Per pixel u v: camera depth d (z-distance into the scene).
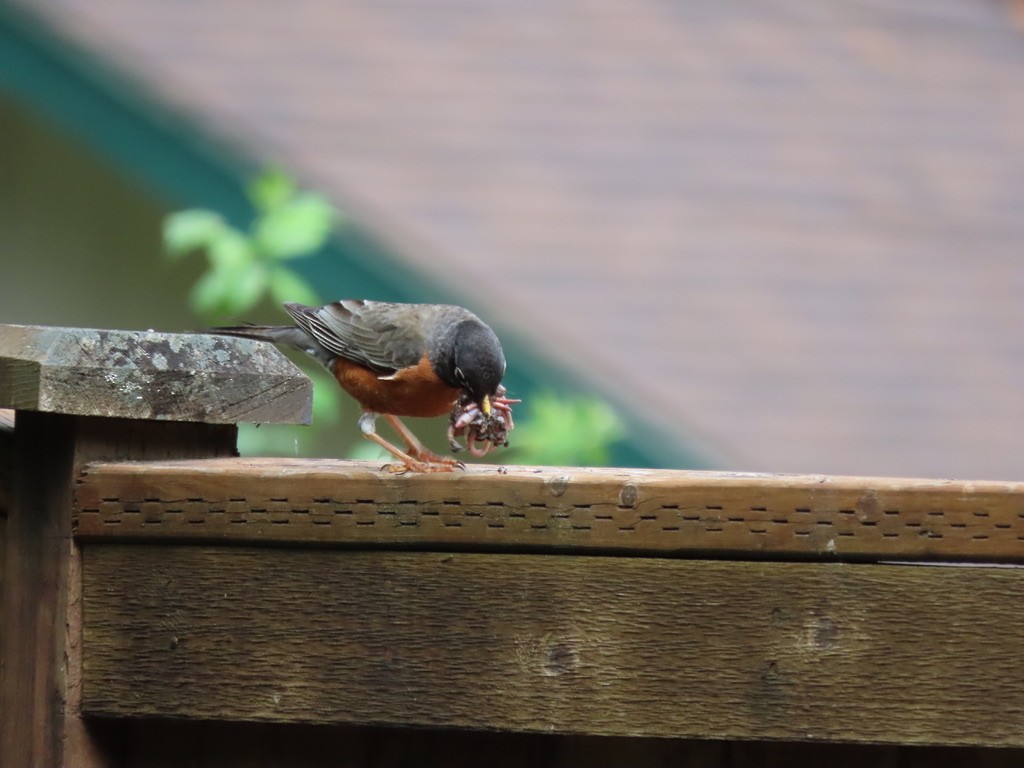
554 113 17.31
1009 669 4.49
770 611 4.59
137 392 5.01
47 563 4.98
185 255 15.85
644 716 4.62
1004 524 4.49
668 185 16.58
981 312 15.90
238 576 4.89
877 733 4.53
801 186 17.27
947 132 19.03
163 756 5.10
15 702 4.99
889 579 4.55
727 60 19.61
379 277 13.92
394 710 4.76
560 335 13.70
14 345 4.93
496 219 15.02
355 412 14.48
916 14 21.81
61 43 14.54
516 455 11.70
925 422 13.94
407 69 17.25
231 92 15.37
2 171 15.86
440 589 4.76
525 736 4.91
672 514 4.62
